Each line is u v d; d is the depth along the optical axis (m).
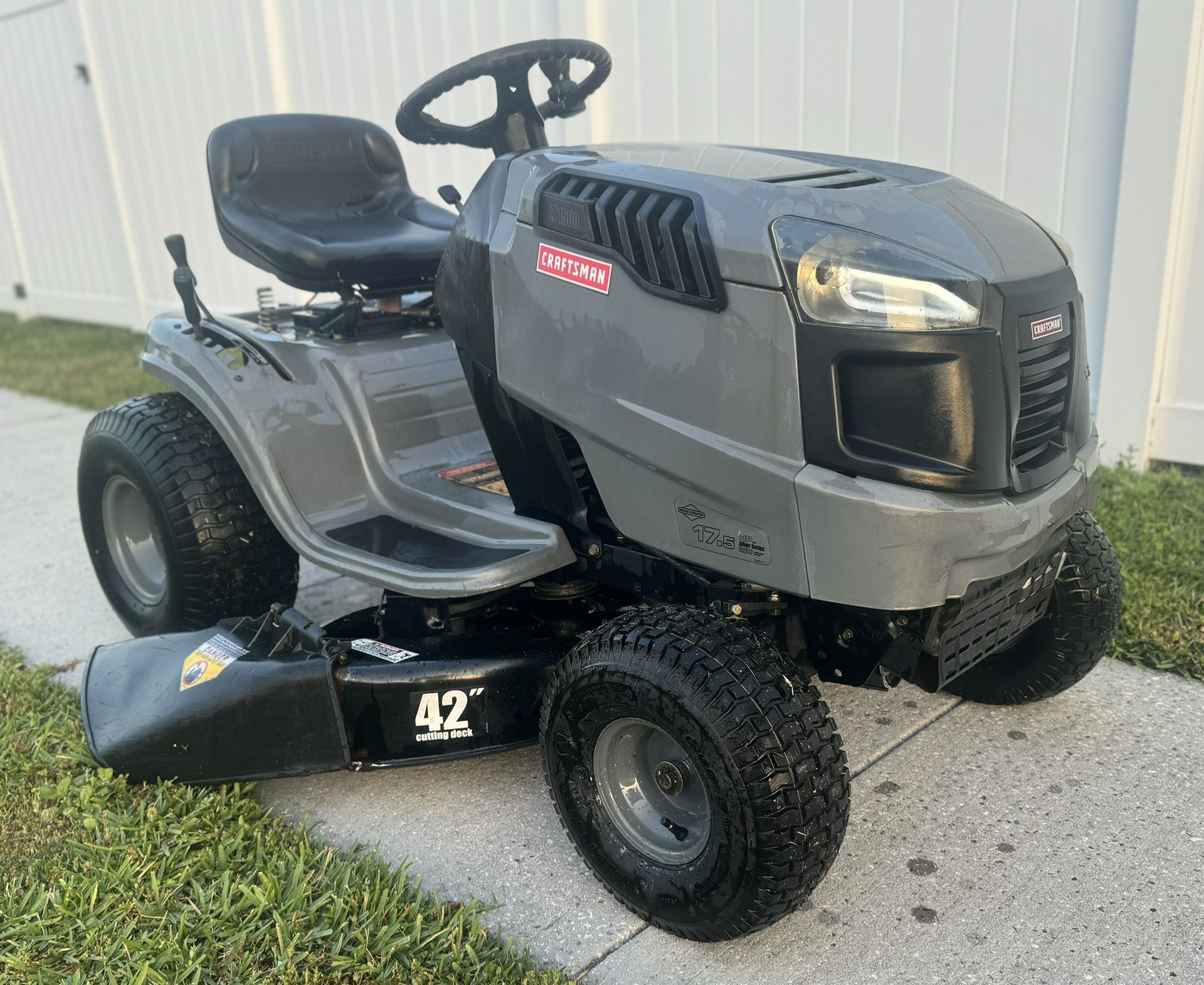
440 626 2.33
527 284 2.04
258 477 2.54
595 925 1.98
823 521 1.69
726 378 1.76
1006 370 1.69
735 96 4.50
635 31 4.69
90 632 3.29
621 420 1.92
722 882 1.78
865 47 4.11
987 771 2.38
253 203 2.99
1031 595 2.10
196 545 2.69
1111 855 2.09
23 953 1.87
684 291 1.79
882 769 2.41
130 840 2.18
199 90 6.73
